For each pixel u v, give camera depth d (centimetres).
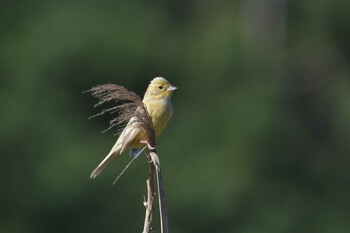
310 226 2927
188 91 3247
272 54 3403
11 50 3209
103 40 3209
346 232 2925
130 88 3228
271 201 2955
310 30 3453
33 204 2911
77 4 3294
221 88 3247
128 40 3231
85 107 3173
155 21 3331
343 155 3125
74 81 3192
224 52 3300
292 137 3091
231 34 3362
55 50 3189
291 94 3306
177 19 3409
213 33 3366
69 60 3189
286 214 2914
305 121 3228
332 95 3303
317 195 3014
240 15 3462
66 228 2877
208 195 2877
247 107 3116
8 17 3300
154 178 943
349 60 3394
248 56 3319
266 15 3475
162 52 3269
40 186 2923
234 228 2873
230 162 3000
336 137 3181
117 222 2845
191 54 3297
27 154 3012
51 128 3073
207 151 3039
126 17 3297
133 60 3222
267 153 3042
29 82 3159
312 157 3097
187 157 3023
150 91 1130
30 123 3073
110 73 3212
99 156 2966
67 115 3138
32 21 3275
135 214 2833
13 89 3155
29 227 2909
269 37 3453
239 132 3055
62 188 2877
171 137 3097
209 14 3456
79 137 3081
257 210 2916
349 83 3353
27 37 3238
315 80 3350
